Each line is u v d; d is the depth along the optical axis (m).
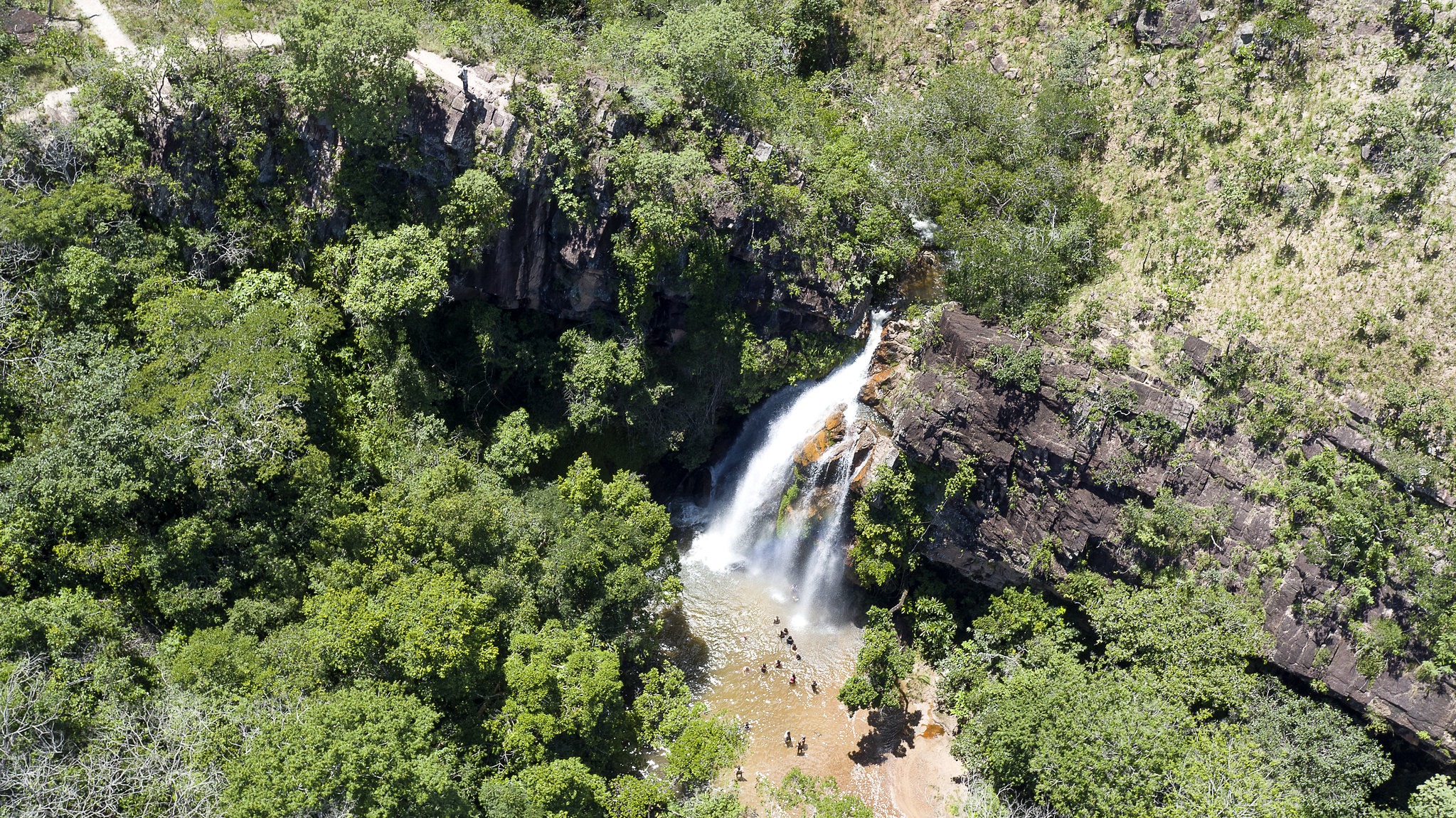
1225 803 62.94
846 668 83.06
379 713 57.50
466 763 63.88
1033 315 76.50
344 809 53.09
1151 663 72.50
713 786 73.56
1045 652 73.88
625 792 66.38
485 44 76.88
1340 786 67.94
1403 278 71.75
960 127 86.56
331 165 72.25
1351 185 74.31
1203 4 82.00
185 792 52.50
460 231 72.25
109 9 75.94
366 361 74.81
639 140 75.56
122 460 60.38
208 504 63.19
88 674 56.69
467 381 79.00
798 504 85.81
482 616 65.94
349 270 73.31
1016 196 82.94
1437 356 70.31
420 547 67.25
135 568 61.72
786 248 80.12
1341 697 70.81
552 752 66.62
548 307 80.75
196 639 59.97
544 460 82.25
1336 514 70.12
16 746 52.03
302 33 67.62
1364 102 75.25
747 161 77.94
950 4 92.06
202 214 72.50
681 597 86.38
